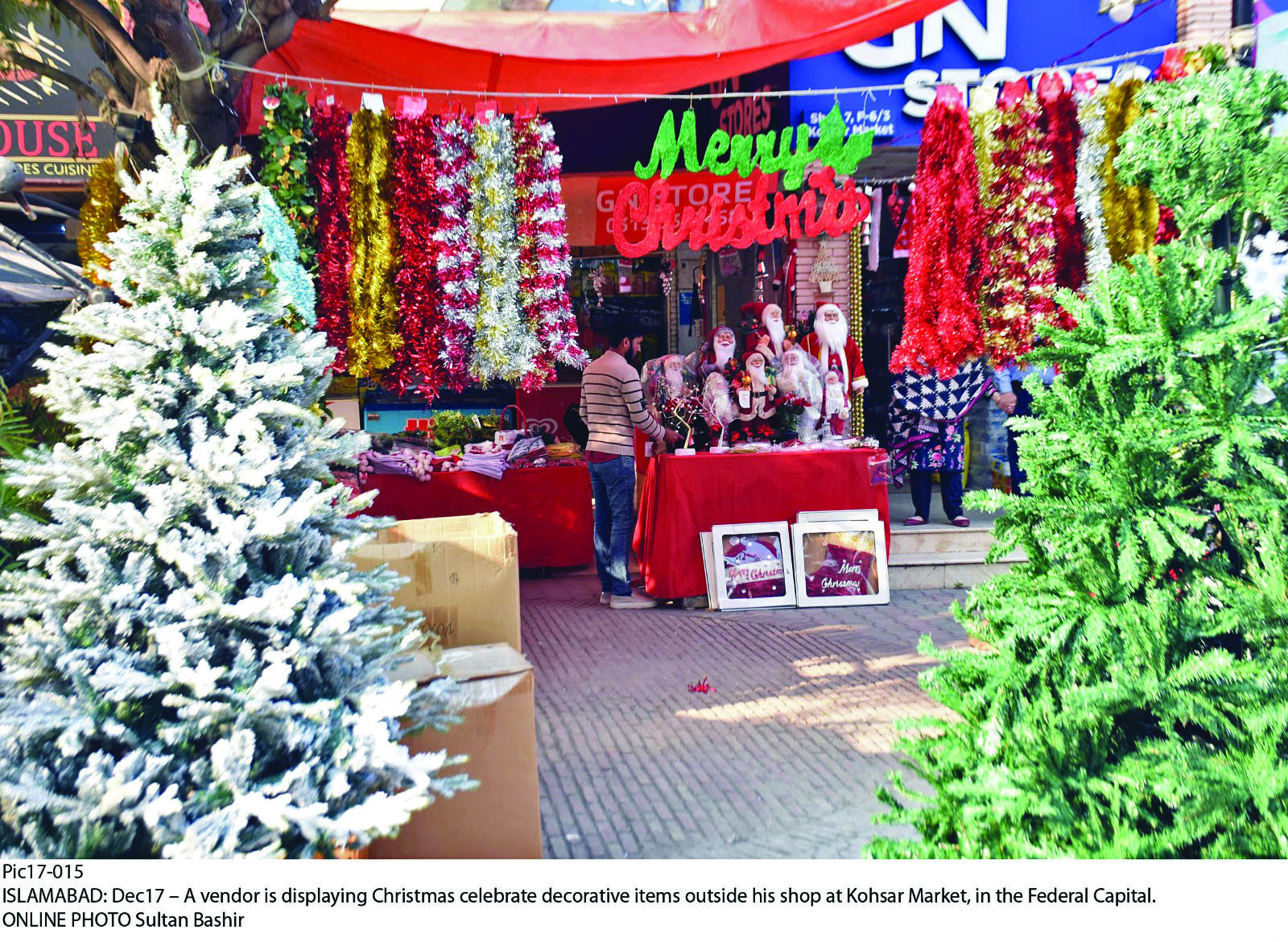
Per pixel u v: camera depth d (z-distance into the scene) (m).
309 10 4.34
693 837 3.66
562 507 8.30
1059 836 1.94
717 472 7.18
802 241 8.59
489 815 2.74
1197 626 2.01
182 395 2.43
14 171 3.82
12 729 2.05
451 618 3.17
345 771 2.19
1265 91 2.25
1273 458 2.11
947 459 7.92
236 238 2.56
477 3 6.74
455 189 4.55
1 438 3.00
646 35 6.96
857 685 5.39
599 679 5.60
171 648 2.14
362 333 4.50
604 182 9.20
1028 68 8.36
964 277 4.87
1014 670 2.18
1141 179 2.43
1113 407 2.18
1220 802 1.81
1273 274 2.50
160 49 3.93
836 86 8.34
